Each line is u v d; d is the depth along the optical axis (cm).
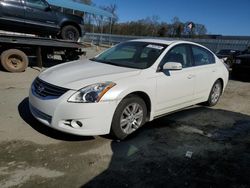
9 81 710
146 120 413
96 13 2088
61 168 292
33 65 1038
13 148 325
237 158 350
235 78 1089
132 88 363
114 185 269
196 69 501
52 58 1213
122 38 3734
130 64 425
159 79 409
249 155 362
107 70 385
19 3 881
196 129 444
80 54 1090
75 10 2091
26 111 462
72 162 305
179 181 286
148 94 391
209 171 312
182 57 476
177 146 372
